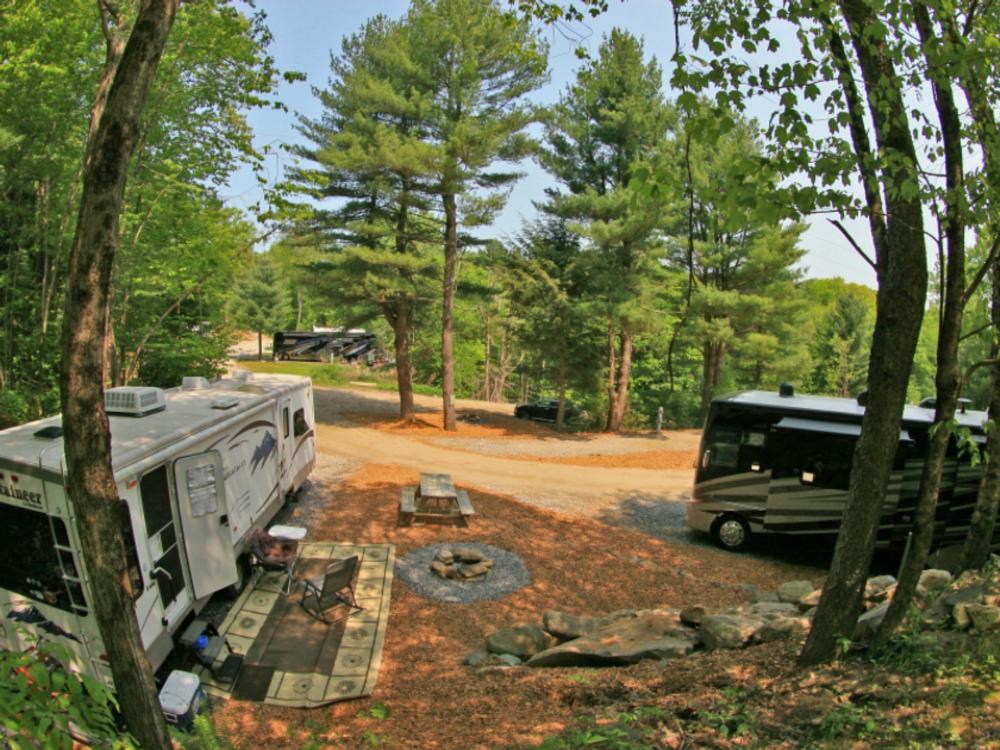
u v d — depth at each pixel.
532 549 11.91
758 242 28.52
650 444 25.11
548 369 31.56
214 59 13.73
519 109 21.08
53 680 3.24
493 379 54.38
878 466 5.41
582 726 5.39
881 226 5.34
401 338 25.95
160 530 7.10
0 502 6.10
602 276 24.80
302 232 22.03
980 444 11.26
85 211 3.77
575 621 8.62
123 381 17.95
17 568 6.15
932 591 7.06
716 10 4.73
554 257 28.05
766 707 5.09
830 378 47.81
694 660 6.60
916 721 4.45
